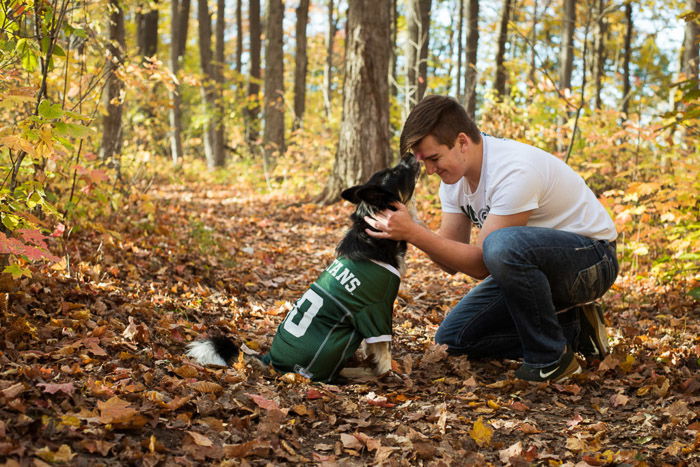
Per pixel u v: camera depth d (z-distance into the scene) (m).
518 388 3.24
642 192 5.82
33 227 3.10
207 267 5.46
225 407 2.65
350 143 10.67
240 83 21.05
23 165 3.68
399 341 4.19
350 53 10.60
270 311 4.65
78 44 5.48
